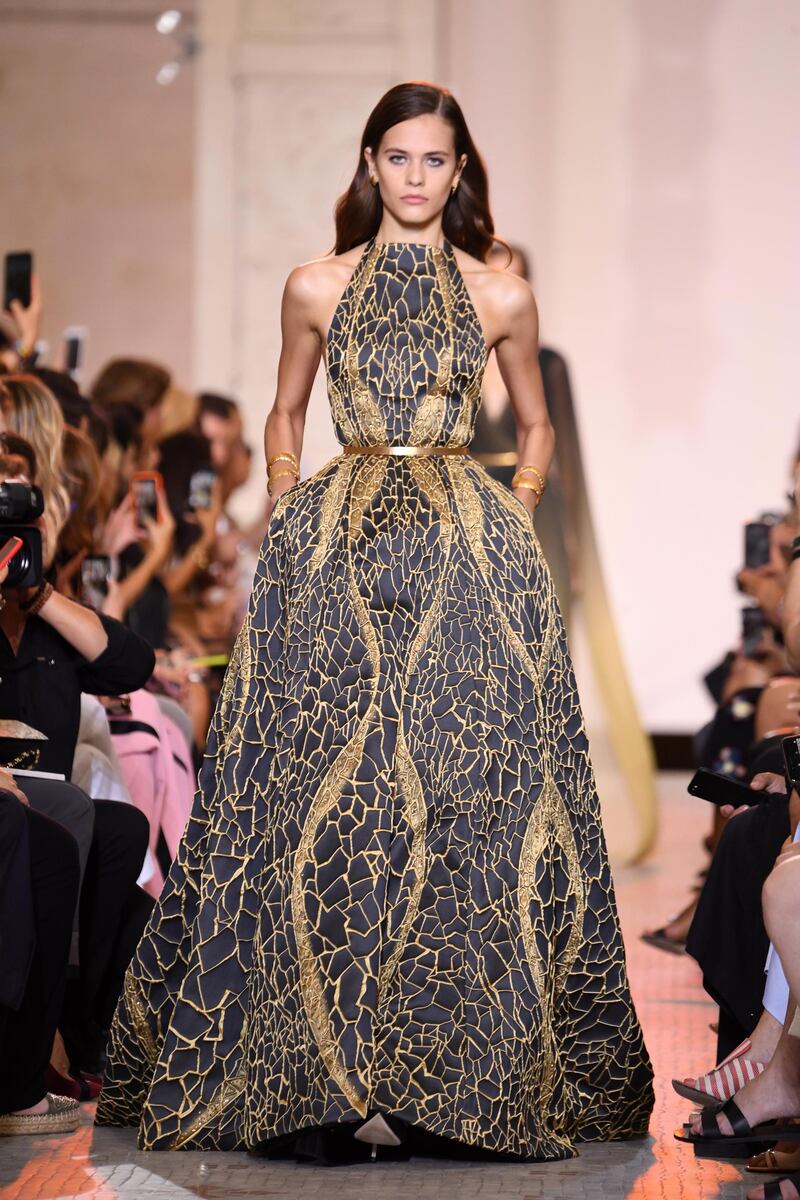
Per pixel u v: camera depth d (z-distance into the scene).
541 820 8.40
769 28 28.23
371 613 8.44
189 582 18.91
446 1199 7.41
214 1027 8.29
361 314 8.89
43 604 9.23
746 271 28.31
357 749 8.20
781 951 7.29
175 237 33.50
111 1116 8.62
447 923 8.07
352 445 8.91
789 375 28.27
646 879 17.78
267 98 27.45
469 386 8.91
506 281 9.05
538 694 8.57
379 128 8.94
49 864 8.30
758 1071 8.18
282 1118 7.85
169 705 12.84
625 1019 8.52
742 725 14.46
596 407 28.47
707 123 28.36
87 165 33.41
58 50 33.31
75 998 9.60
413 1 27.39
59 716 9.33
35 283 14.23
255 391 27.58
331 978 7.90
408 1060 7.87
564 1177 7.82
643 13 28.38
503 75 28.52
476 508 8.72
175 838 11.62
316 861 8.06
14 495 8.52
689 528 28.39
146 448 18.38
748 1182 7.77
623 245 28.44
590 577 19.36
